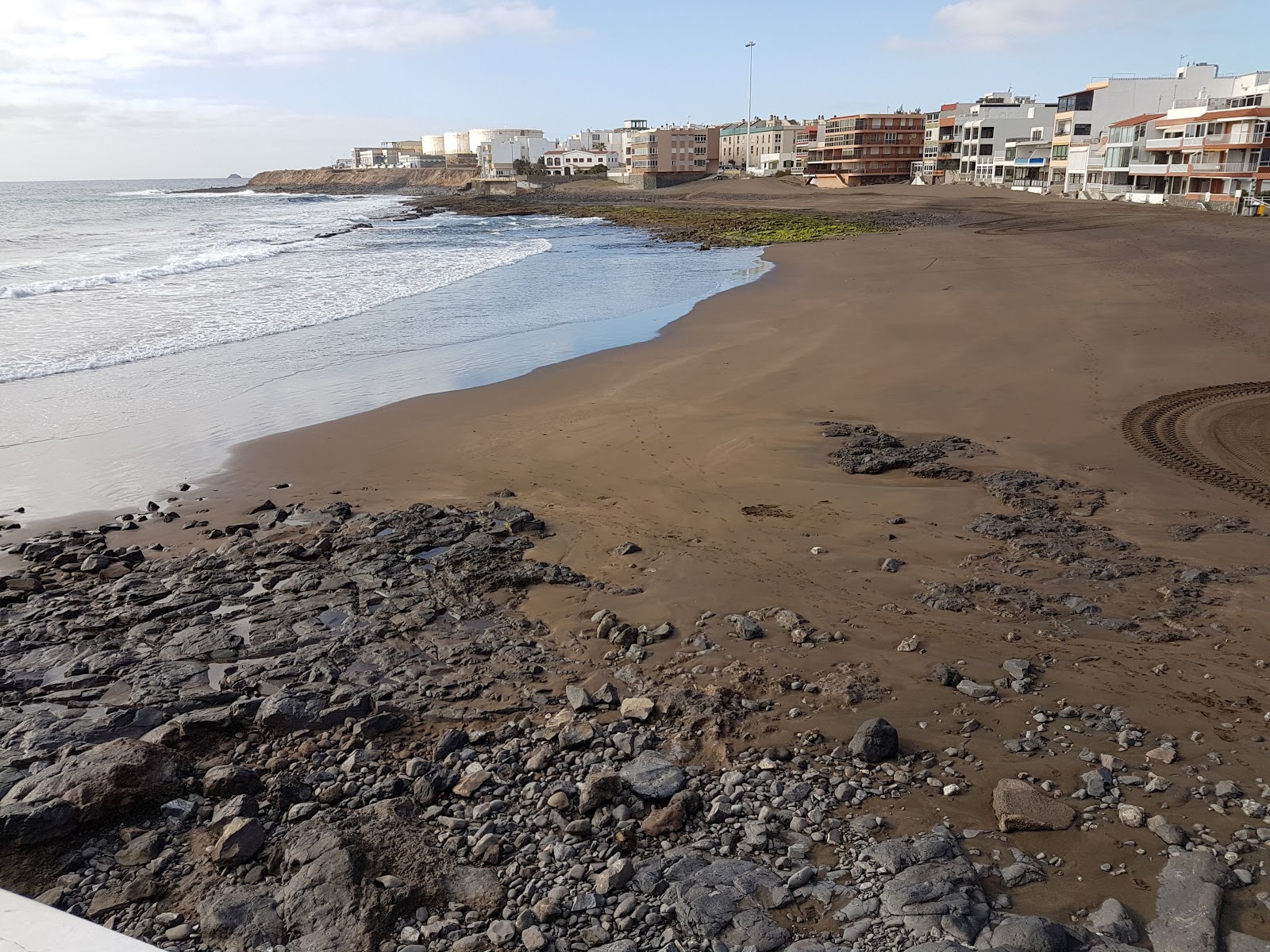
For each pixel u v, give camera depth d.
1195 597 7.81
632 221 71.19
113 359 18.03
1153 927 4.15
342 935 4.16
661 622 7.56
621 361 18.02
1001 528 9.46
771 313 23.38
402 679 6.71
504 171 165.62
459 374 17.02
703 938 4.14
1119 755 5.60
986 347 18.50
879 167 108.88
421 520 9.95
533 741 5.88
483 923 4.29
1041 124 92.12
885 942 4.09
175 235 58.78
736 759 5.64
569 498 10.70
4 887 4.53
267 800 5.27
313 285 30.17
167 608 7.84
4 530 9.85
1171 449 12.12
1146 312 21.48
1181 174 59.44
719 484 11.08
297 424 13.80
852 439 12.70
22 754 5.66
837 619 7.58
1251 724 5.90
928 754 5.66
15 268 35.00
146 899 4.48
